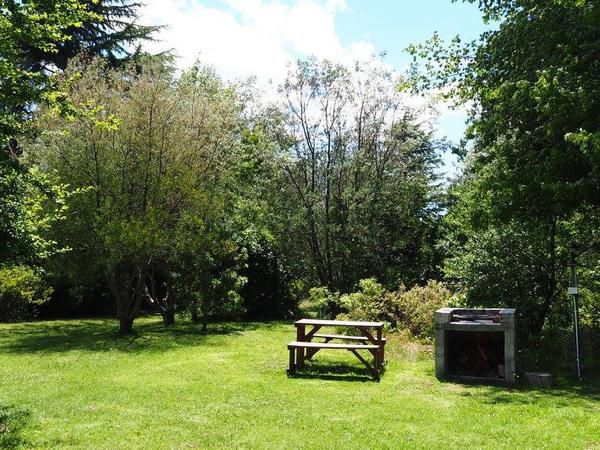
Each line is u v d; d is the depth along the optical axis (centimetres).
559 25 1023
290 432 646
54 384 911
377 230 2045
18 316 1970
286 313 2181
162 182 1467
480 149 1257
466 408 756
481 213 1112
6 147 768
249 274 2119
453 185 2170
